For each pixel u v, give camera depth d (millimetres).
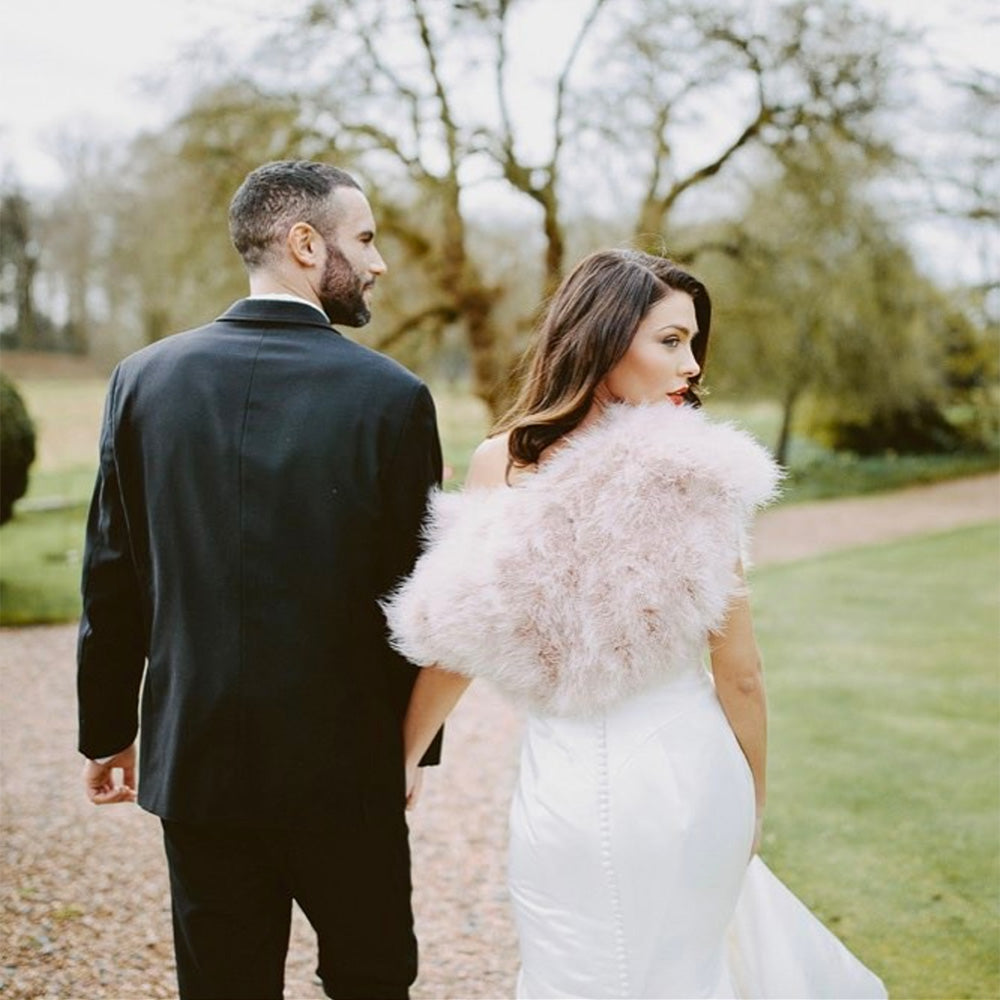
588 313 1649
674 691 1593
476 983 2439
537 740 1663
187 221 10844
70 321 24625
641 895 1559
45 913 2707
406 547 1623
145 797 1618
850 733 4328
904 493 14648
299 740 1541
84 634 1731
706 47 10758
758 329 13000
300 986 2375
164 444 1591
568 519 1516
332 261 1673
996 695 4891
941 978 2379
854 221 12148
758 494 1516
